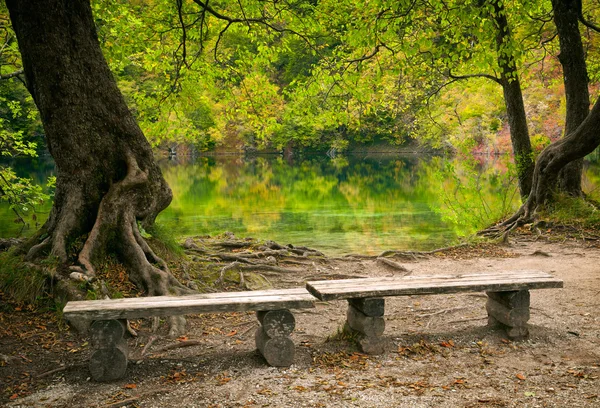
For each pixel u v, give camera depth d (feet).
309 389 14.19
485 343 17.70
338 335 18.25
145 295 21.99
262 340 16.25
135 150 24.77
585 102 43.19
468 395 13.78
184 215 64.23
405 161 179.63
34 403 13.70
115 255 23.09
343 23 42.57
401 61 37.11
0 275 21.53
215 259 28.94
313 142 218.18
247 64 43.21
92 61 23.84
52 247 22.49
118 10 39.06
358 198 81.15
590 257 33.24
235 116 48.24
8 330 18.89
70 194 23.47
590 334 18.63
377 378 14.94
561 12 42.39
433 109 78.84
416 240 46.39
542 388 14.15
